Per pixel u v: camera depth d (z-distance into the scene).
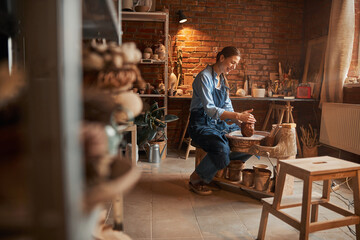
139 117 3.83
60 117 0.45
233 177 2.75
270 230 2.09
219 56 2.81
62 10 0.46
